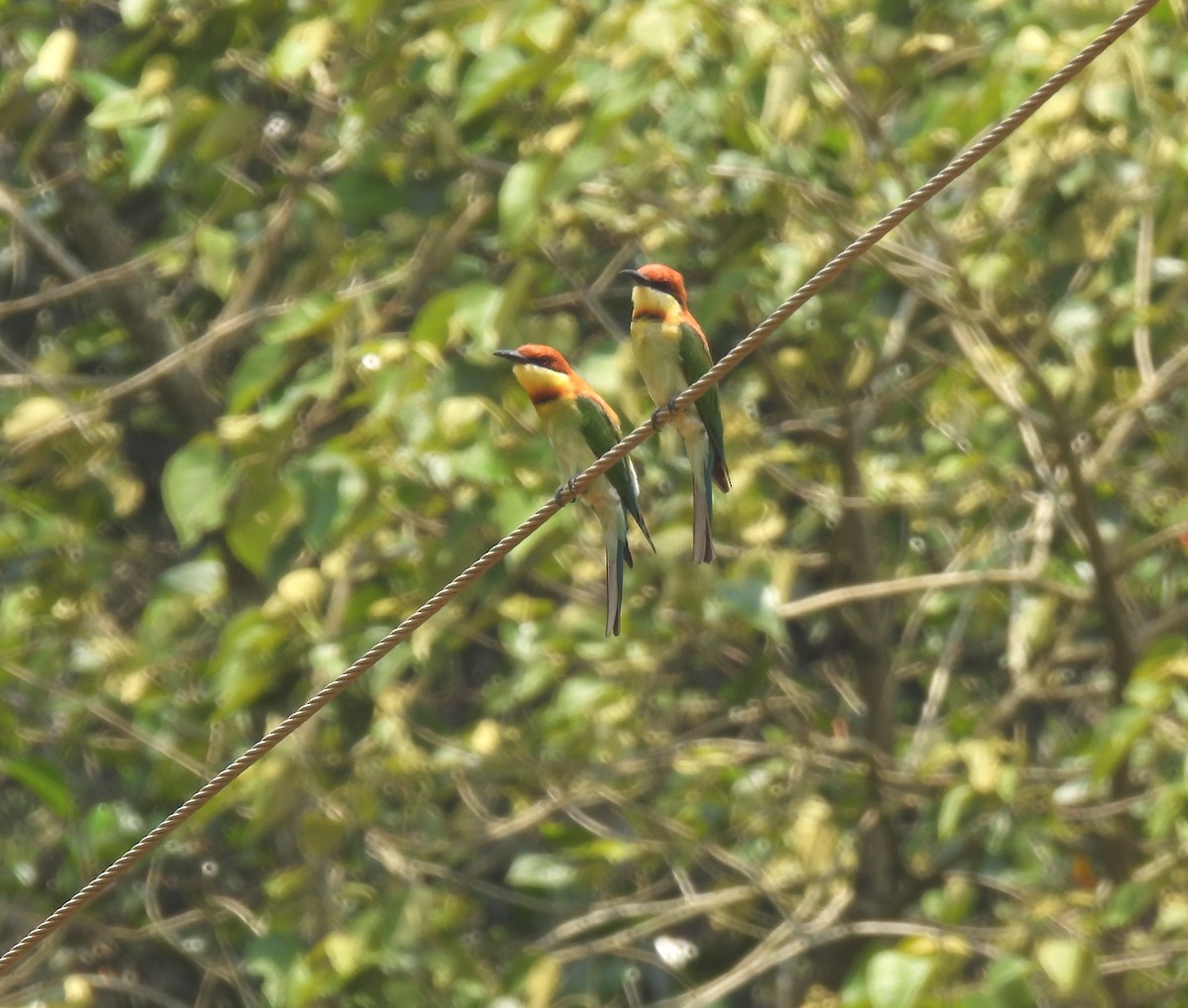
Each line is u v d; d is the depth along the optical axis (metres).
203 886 13.23
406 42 11.51
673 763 12.19
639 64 9.80
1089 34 10.70
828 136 11.80
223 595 13.12
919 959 9.27
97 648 11.72
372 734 11.55
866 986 9.52
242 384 10.12
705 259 12.21
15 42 12.36
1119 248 12.95
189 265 13.59
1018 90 10.75
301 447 11.13
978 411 12.80
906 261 11.84
